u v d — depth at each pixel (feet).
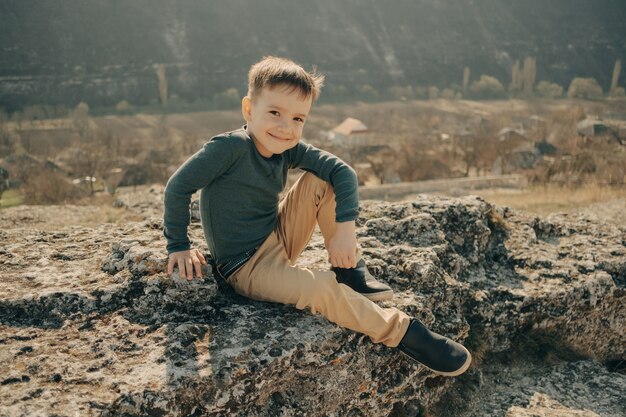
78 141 274.16
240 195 8.65
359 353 9.03
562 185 77.30
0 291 8.89
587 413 10.03
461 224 13.66
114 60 523.70
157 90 491.31
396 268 11.16
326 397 8.66
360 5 651.25
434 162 150.41
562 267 13.34
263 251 9.08
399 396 9.69
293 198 9.55
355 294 8.88
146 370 7.35
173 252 8.70
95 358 7.58
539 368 11.84
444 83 565.53
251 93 8.52
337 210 8.86
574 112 260.01
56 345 7.81
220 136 8.40
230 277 9.36
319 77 8.70
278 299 9.00
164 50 546.67
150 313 8.77
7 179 137.28
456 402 10.50
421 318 10.02
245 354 7.89
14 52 500.74
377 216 13.78
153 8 588.50
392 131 303.89
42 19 538.47
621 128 243.60
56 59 505.66
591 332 12.87
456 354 8.78
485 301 11.85
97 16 561.84
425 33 634.02
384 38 619.26
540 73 597.93
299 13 626.64
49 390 6.80
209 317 8.87
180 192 8.30
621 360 13.37
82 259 10.54
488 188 82.48
